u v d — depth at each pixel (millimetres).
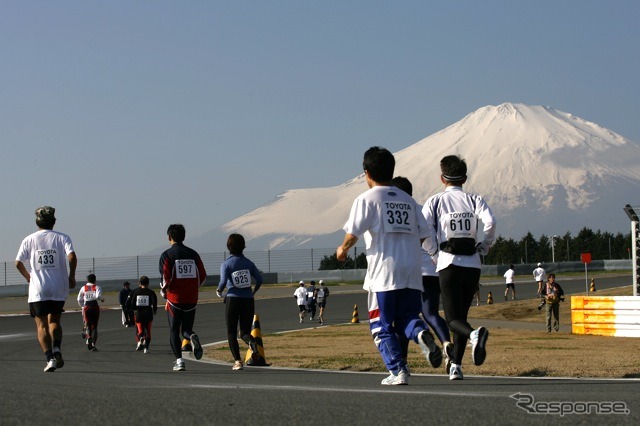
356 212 8602
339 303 54000
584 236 141375
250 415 5891
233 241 14609
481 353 9078
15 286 68312
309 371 13656
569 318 40156
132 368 15195
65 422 5551
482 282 79812
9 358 19531
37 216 12945
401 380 8766
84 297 23562
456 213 9914
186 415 5902
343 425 5387
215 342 26375
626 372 11812
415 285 8703
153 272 82500
